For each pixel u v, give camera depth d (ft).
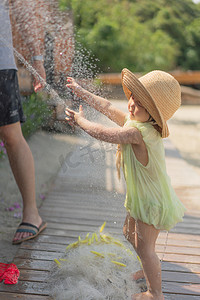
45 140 15.05
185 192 11.78
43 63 7.78
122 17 36.96
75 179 12.10
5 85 6.92
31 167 7.82
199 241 8.07
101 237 6.80
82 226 8.59
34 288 6.13
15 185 11.99
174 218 5.66
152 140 5.48
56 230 8.35
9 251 7.54
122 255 6.56
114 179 11.44
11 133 7.35
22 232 7.82
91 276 6.02
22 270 6.63
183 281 6.51
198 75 34.19
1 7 6.63
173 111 5.63
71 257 6.36
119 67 36.11
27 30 7.42
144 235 5.62
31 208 8.05
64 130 12.67
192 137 23.07
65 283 5.99
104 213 9.38
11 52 6.97
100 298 5.65
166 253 7.46
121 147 5.78
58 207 9.84
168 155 16.44
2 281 6.31
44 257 7.11
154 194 5.55
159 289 5.70
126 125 5.61
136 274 6.27
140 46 37.63
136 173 5.59
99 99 6.40
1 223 9.08
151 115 5.38
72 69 7.88
